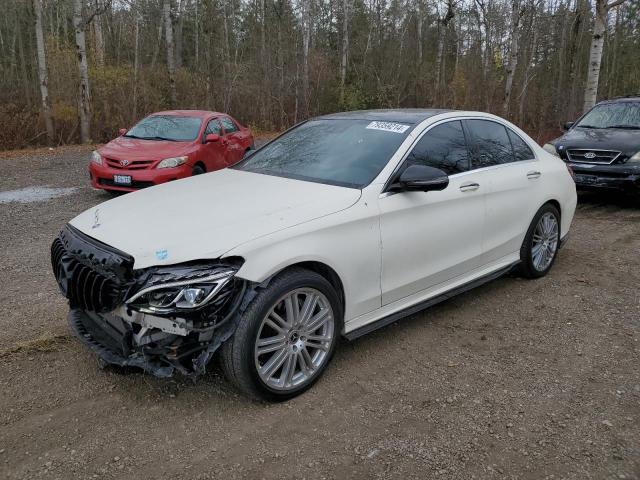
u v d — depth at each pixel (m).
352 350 3.94
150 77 24.05
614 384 3.51
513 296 5.00
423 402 3.30
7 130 17.38
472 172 4.48
